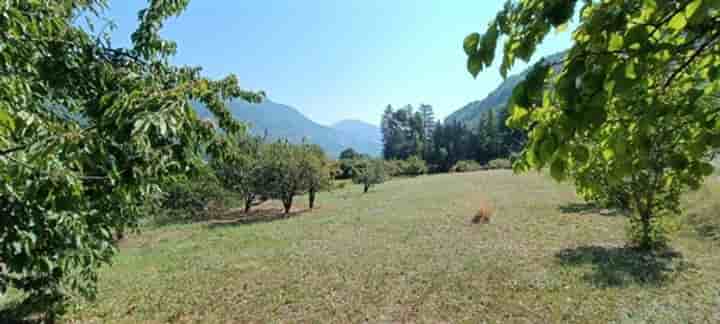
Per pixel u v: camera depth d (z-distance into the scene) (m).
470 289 4.23
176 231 10.39
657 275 4.16
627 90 0.70
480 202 11.23
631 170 1.03
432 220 8.91
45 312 3.81
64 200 1.22
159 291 4.83
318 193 19.38
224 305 4.25
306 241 7.55
